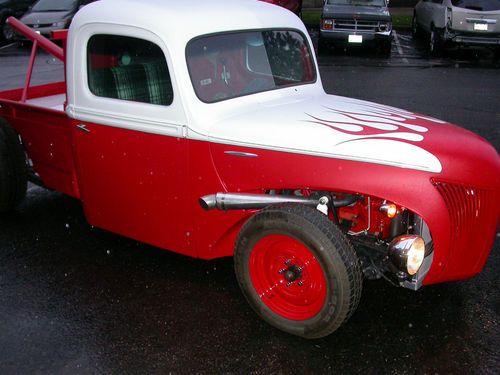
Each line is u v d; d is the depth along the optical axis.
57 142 4.44
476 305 3.66
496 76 11.27
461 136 3.43
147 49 3.60
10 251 4.50
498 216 3.32
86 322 3.56
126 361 3.19
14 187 4.93
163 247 3.98
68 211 5.34
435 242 3.09
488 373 3.04
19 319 3.60
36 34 5.23
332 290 3.00
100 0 3.97
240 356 3.21
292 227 3.02
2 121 4.88
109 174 4.01
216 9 3.82
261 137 3.34
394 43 15.67
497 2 12.86
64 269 4.22
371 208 3.35
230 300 3.78
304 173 3.24
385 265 3.28
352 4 13.80
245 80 3.83
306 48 4.36
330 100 4.12
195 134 3.49
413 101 9.10
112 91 3.84
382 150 3.10
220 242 3.69
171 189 3.72
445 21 13.05
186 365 3.14
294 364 3.13
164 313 3.64
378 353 3.21
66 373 3.11
